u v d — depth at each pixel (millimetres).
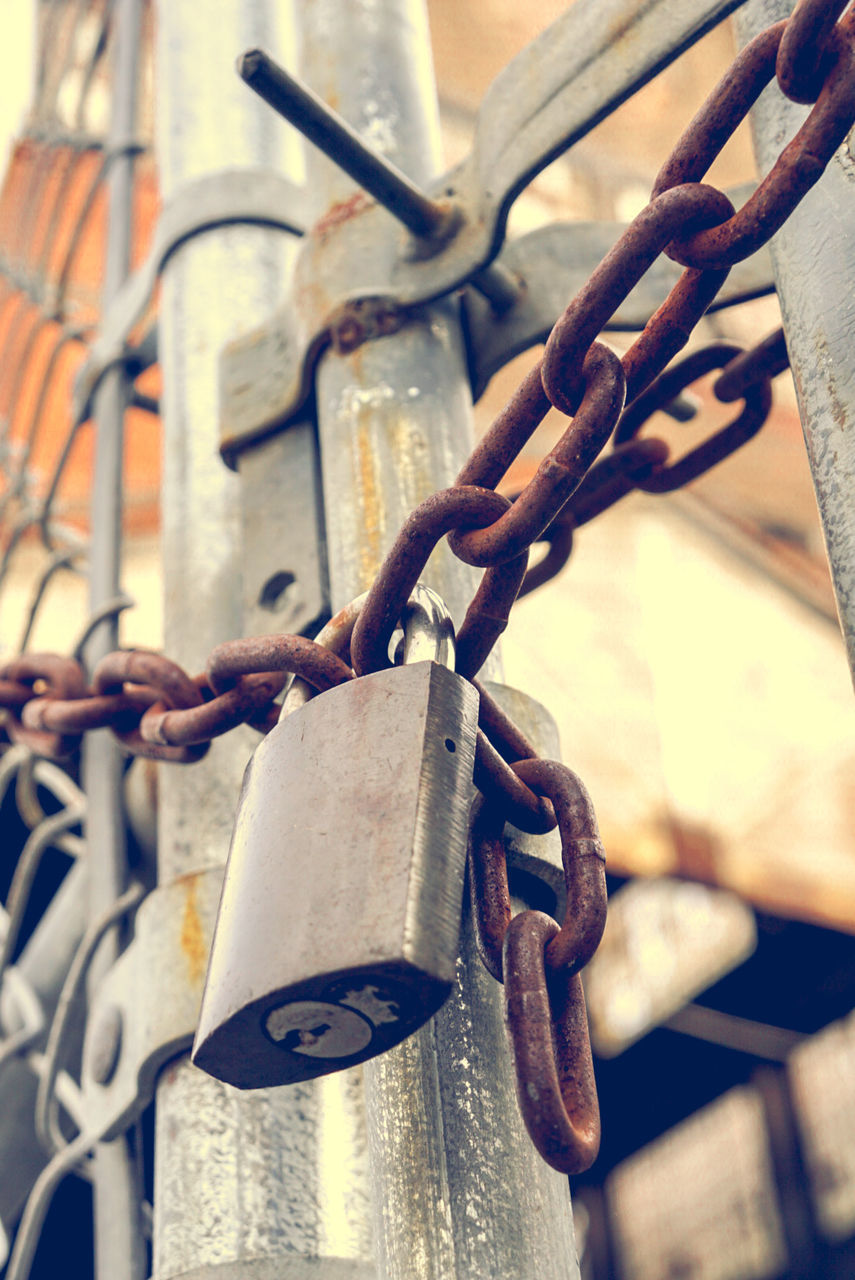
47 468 2744
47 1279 2330
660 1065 3990
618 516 2867
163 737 783
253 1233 806
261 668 614
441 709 546
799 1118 3723
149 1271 1253
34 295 1935
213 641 1025
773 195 497
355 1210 835
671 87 1978
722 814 2697
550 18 1962
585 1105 498
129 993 929
